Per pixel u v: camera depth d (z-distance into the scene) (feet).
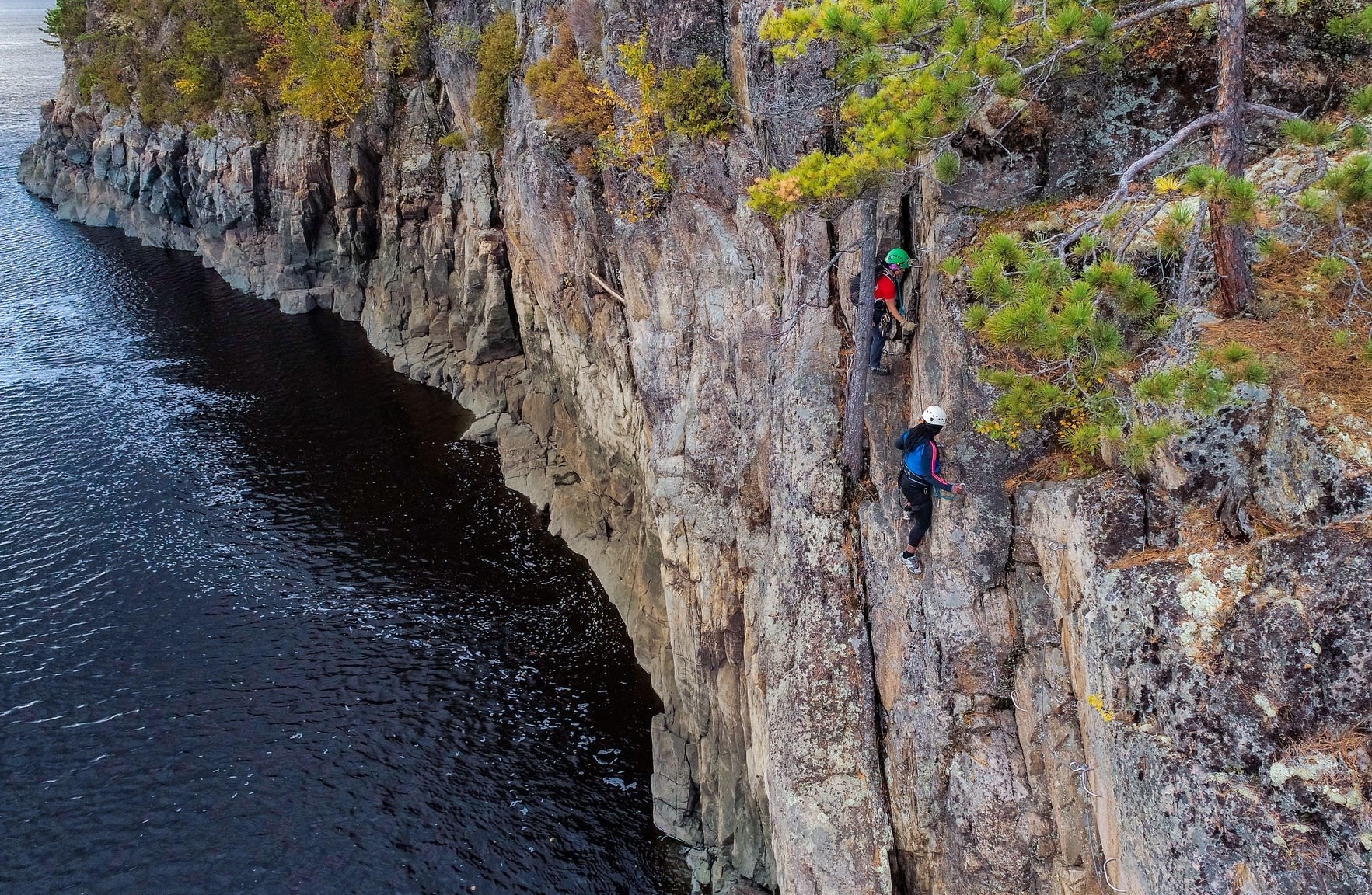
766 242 68.80
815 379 59.36
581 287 106.32
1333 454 31.89
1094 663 37.52
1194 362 35.81
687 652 79.36
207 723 92.32
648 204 83.20
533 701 95.35
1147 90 45.60
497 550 118.73
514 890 76.43
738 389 70.69
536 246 115.34
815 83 59.00
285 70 191.93
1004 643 46.39
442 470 136.98
